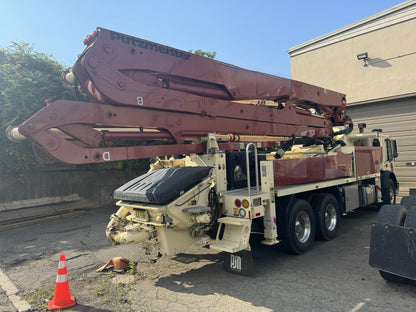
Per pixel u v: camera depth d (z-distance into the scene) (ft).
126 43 13.20
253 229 17.11
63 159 11.64
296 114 21.54
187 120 15.29
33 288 14.94
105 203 39.65
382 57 43.45
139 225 14.42
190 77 15.21
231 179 17.33
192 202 14.37
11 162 30.68
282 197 17.81
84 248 21.29
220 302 12.50
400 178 42.52
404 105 42.09
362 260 16.89
